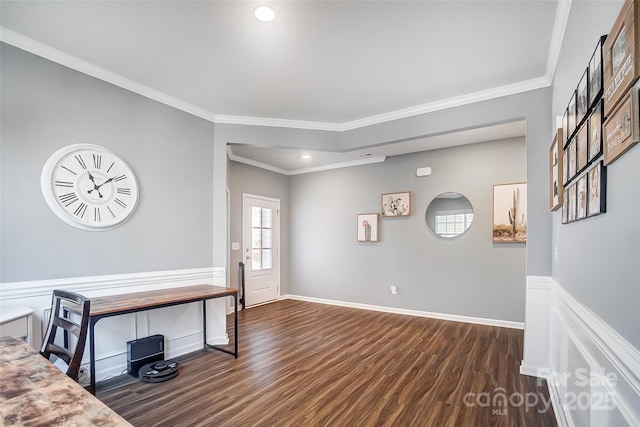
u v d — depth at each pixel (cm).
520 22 203
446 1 185
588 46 147
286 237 621
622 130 99
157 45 230
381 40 223
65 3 187
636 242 93
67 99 246
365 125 373
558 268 226
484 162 437
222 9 192
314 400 229
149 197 296
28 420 75
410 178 492
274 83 287
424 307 474
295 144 379
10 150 219
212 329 343
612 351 111
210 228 348
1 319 191
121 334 274
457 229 454
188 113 332
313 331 397
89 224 254
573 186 170
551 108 267
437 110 327
